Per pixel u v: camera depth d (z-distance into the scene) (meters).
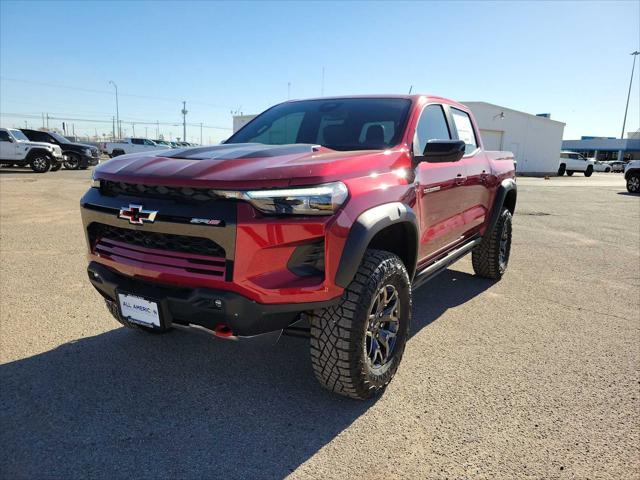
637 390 3.00
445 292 4.98
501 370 3.23
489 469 2.25
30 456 2.28
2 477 2.14
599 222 10.25
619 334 3.89
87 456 2.29
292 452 2.35
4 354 3.30
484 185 4.66
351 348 2.53
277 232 2.27
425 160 3.08
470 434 2.52
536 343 3.69
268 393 2.89
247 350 3.46
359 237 2.44
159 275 2.44
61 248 6.30
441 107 4.06
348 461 2.29
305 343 3.61
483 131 35.59
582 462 2.30
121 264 2.58
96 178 2.75
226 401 2.80
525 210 12.25
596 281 5.48
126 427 2.53
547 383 3.06
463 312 4.37
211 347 3.50
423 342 3.68
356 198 2.52
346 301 2.52
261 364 3.26
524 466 2.27
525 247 7.41
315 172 2.38
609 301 4.75
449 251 4.14
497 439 2.48
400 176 3.00
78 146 23.17
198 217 2.29
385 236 3.11
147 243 2.53
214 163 2.48
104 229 2.76
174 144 37.59
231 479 2.16
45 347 3.43
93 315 4.02
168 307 2.49
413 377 3.12
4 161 19.48
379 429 2.55
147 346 3.48
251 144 3.30
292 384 3.00
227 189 2.27
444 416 2.68
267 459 2.30
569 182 26.88
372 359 2.76
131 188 2.58
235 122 41.28
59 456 2.29
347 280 2.44
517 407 2.78
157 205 2.43
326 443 2.43
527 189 20.00
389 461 2.30
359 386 2.65
